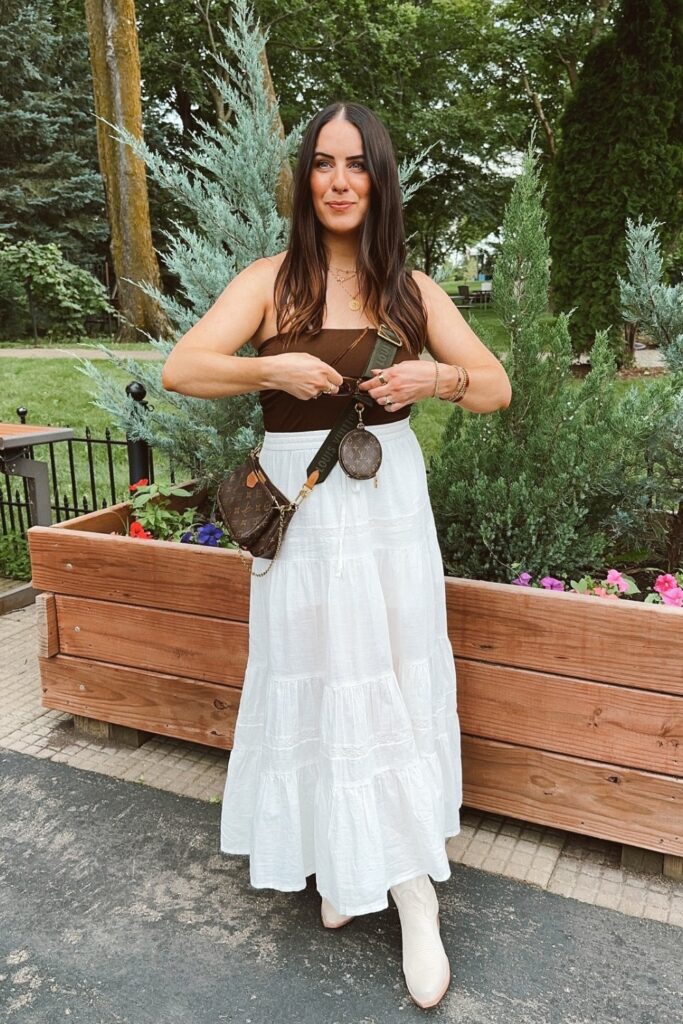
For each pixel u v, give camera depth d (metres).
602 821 2.01
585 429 2.38
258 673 1.79
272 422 1.62
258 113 2.67
